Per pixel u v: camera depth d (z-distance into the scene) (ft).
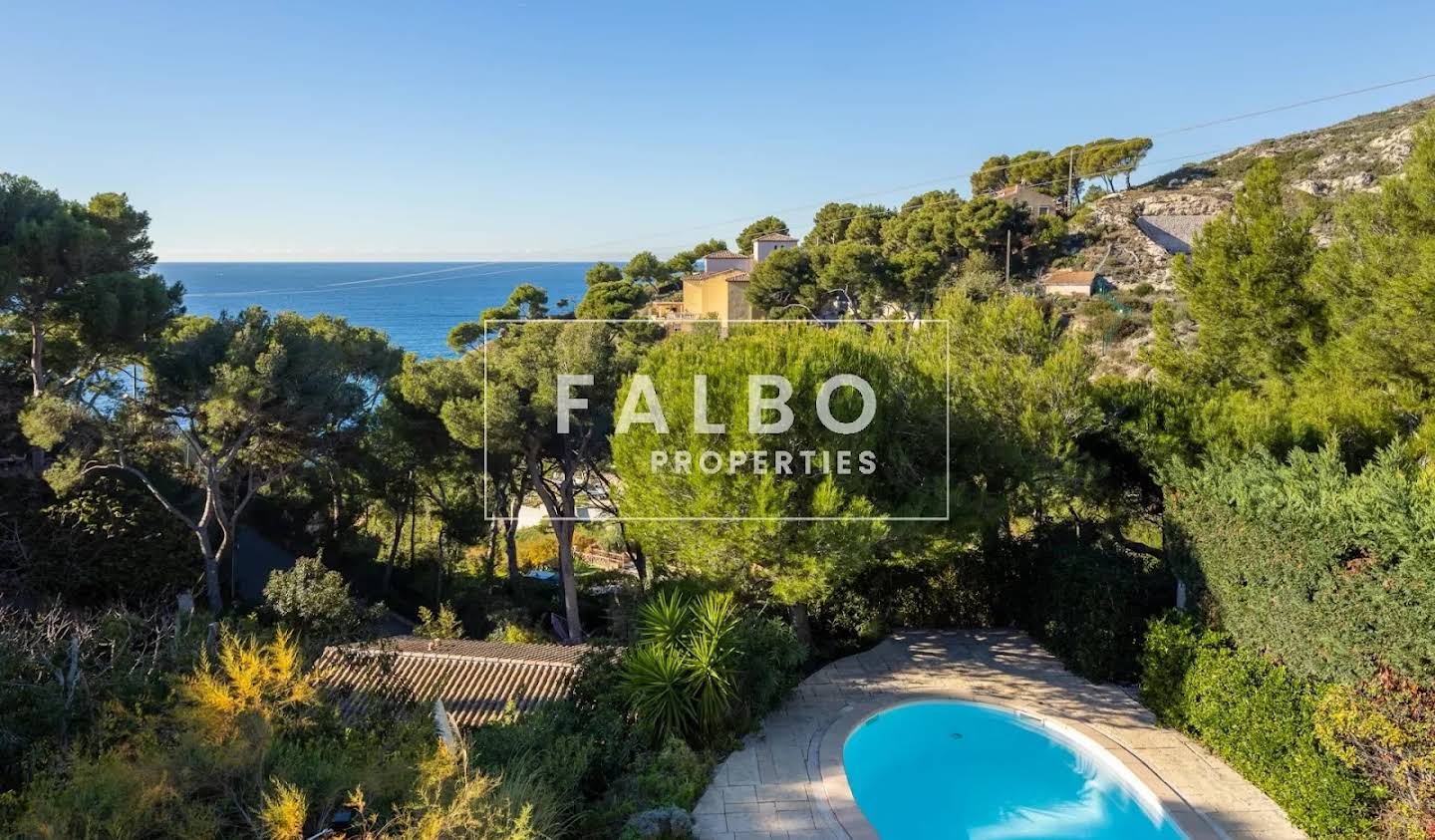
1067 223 185.47
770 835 27.68
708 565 38.58
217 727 22.26
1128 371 106.42
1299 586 28.04
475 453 69.15
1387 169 175.01
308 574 46.93
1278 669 29.01
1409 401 40.01
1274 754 27.94
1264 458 33.63
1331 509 27.07
